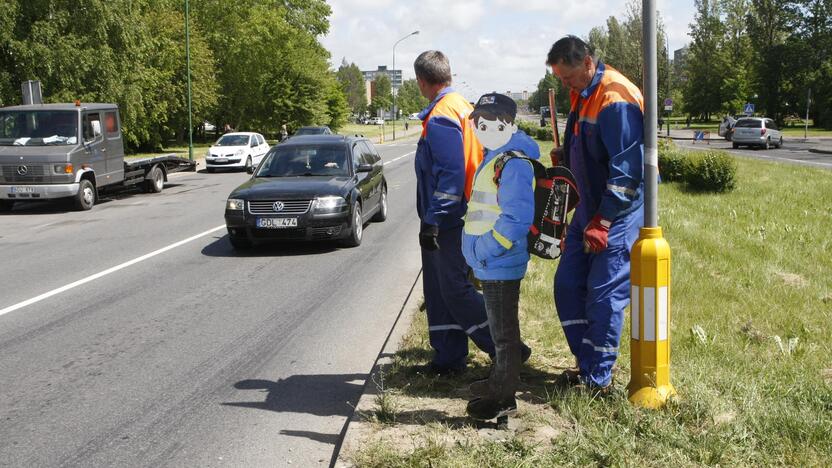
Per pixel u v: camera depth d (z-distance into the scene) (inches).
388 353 208.4
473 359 202.2
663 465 131.1
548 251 143.4
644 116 157.3
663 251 157.2
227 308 288.8
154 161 804.6
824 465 130.0
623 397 160.7
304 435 164.9
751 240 401.7
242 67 2219.5
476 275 148.8
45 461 155.4
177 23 1657.2
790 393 163.3
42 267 386.3
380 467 136.3
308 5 2576.3
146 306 294.4
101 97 1101.1
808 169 898.1
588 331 169.6
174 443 162.6
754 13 3203.7
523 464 131.2
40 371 215.9
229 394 193.2
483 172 146.2
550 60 167.6
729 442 136.9
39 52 996.6
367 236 478.6
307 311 281.7
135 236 493.0
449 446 142.4
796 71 2866.6
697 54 3693.4
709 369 181.8
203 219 575.2
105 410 183.9
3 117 669.3
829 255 360.8
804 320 237.8
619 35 2049.7
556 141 186.7
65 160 642.8
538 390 174.4
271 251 422.9
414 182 922.1
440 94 176.9
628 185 157.6
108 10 1083.9
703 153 701.3
